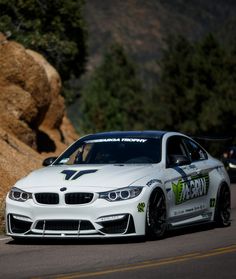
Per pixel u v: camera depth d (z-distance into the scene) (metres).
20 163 61.09
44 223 35.09
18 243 36.19
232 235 38.53
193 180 39.81
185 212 39.00
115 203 34.78
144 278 26.89
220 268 28.70
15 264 30.27
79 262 30.36
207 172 41.44
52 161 39.59
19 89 70.50
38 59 81.75
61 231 34.91
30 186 35.72
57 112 82.00
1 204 44.97
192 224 39.66
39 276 27.56
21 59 70.50
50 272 28.30
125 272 28.00
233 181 87.25
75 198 34.88
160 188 36.69
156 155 38.47
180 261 30.25
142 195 35.34
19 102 70.38
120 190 35.00
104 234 34.72
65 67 119.88
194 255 31.69
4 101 70.31
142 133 40.06
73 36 121.62
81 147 39.66
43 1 113.19
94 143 39.66
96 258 31.23
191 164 40.38
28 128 71.38
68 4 114.88
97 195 34.78
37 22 107.31
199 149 42.28
